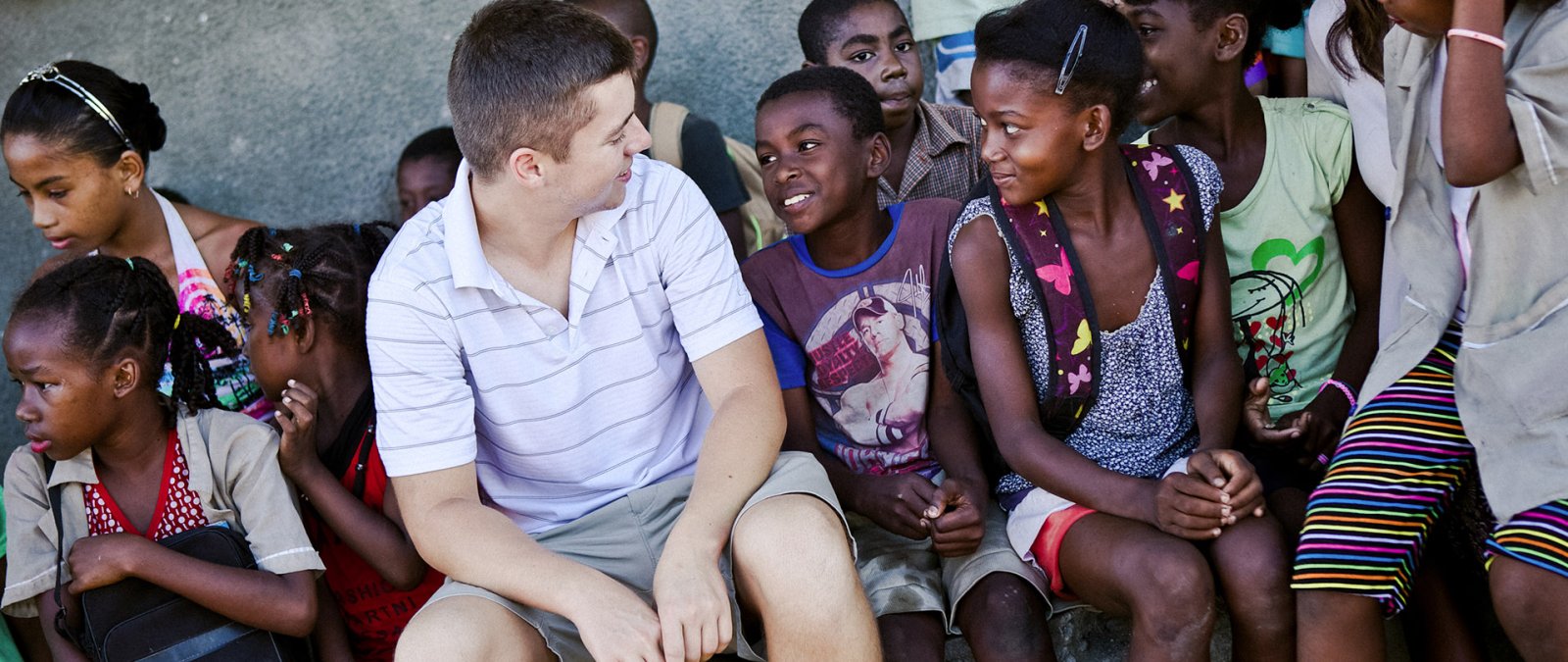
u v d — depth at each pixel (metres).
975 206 2.43
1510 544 2.00
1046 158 2.29
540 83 2.06
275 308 2.51
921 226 2.70
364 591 2.61
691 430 2.47
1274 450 2.53
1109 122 2.29
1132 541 2.24
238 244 2.60
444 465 2.22
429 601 2.16
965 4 3.42
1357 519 2.16
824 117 2.59
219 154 3.52
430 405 2.22
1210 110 2.72
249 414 2.80
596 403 2.34
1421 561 2.37
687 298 2.32
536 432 2.32
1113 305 2.41
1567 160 1.92
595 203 2.19
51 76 2.79
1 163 3.45
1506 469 2.01
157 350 2.41
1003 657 2.35
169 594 2.34
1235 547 2.21
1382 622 2.16
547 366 2.29
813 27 3.26
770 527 2.10
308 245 2.59
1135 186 2.41
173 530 2.44
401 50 3.50
